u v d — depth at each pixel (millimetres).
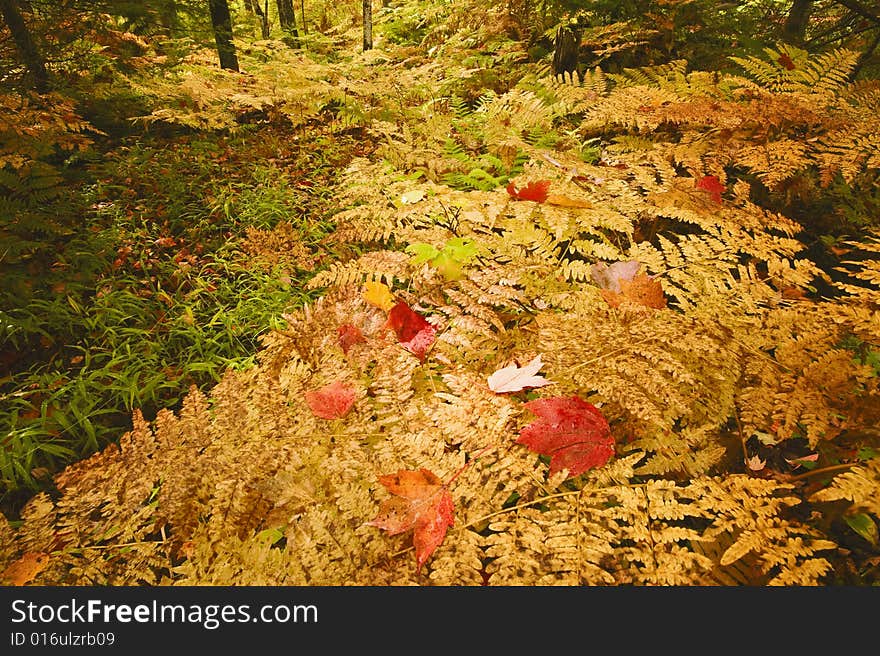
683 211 2146
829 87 3002
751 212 2146
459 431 1332
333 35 13047
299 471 1325
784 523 1099
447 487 1212
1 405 2521
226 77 6176
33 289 3125
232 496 1271
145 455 1403
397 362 1519
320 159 4574
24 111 3680
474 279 1832
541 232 2109
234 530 1228
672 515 1148
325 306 1842
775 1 5582
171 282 3336
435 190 2465
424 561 1109
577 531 1139
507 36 6488
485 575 1348
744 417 1384
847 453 1482
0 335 2850
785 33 4723
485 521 1339
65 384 2605
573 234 2121
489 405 1375
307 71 5945
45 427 2398
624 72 3842
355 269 2072
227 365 2701
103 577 1211
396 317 1727
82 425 2346
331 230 3604
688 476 1492
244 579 1150
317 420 1438
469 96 5465
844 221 2717
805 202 2811
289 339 1765
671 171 2490
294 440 1385
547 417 1283
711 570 1215
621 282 1812
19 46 4500
